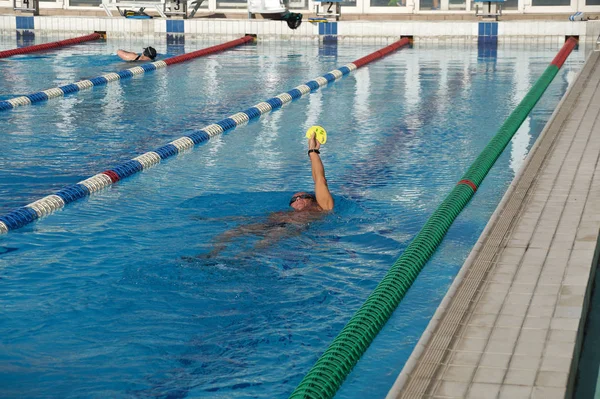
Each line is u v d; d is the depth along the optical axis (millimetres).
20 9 18531
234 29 17562
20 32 18031
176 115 9430
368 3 18828
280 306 4137
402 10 18672
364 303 4059
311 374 3301
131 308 4105
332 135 8359
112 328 3887
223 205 5891
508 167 7043
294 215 5570
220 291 4312
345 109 9844
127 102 10297
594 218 4824
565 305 3580
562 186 5562
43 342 3744
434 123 8867
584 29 16266
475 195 6215
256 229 5293
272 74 12656
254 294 4273
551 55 14656
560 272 3979
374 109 9789
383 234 5254
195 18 18562
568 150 6602
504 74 12414
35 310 4102
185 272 4570
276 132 8594
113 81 12102
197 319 3977
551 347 3184
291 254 4859
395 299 4188
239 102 10234
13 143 7918
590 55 12891
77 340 3760
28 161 7227
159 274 4543
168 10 18453
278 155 7531
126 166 6957
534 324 3404
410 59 14570
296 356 3623
